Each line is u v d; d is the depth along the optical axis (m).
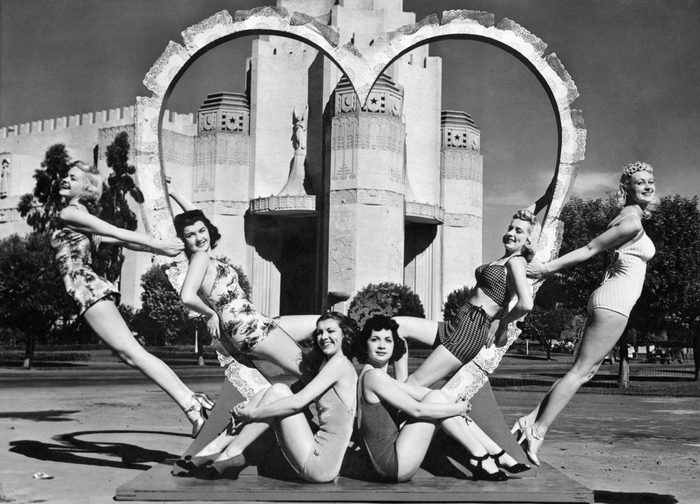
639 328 26.52
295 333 8.01
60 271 7.89
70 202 8.01
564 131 8.62
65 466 8.59
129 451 9.84
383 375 6.52
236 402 7.55
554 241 8.48
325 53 8.73
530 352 75.50
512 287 7.41
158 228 8.45
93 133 85.12
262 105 74.06
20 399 18.58
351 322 6.72
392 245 65.06
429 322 7.70
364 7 71.44
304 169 71.62
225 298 7.51
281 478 6.75
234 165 73.19
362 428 6.54
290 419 6.49
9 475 7.95
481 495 6.24
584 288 25.94
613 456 10.40
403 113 73.25
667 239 25.47
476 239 77.75
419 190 74.19
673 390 25.17
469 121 78.44
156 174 8.50
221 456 6.67
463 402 6.62
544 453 10.67
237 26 8.67
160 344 57.62
